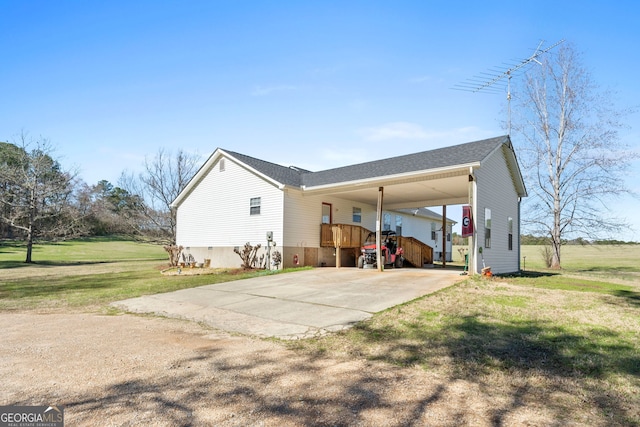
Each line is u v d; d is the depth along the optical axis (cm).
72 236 2741
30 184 2438
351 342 515
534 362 420
